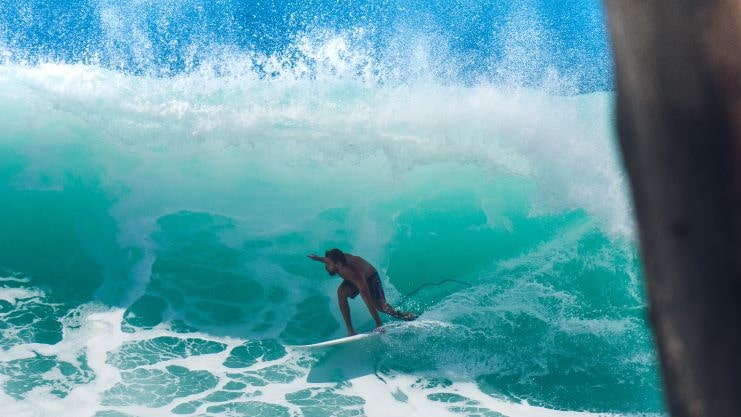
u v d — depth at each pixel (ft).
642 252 1.52
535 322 24.26
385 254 28.07
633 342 23.25
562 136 30.25
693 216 1.44
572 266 26.43
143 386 21.47
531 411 20.86
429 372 22.41
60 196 30.07
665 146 1.47
